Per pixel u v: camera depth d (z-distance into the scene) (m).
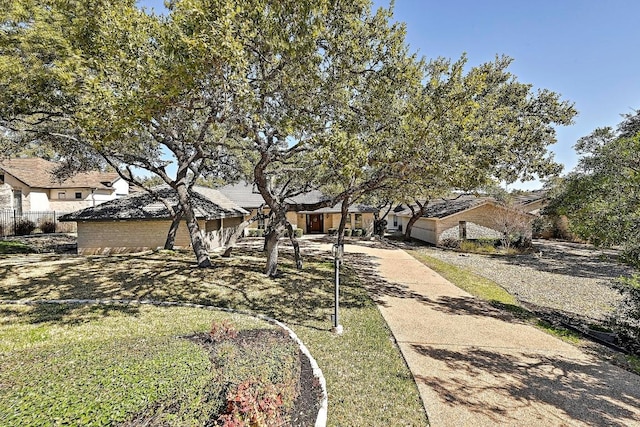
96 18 6.25
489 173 7.73
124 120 5.24
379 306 8.03
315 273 11.41
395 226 38.25
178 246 15.95
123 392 2.60
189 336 4.81
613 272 13.62
